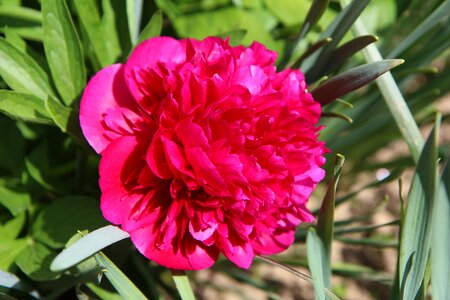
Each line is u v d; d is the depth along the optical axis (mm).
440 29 490
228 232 359
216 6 504
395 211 667
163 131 338
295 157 352
